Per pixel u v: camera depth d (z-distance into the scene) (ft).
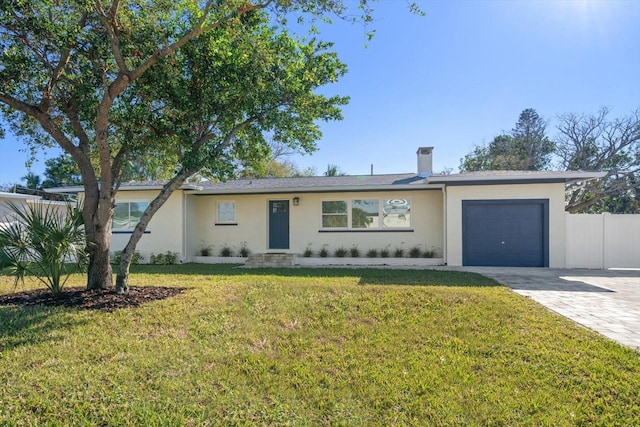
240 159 27.89
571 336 15.52
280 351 14.24
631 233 39.99
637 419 9.55
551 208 40.06
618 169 80.89
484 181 40.63
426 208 45.60
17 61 21.24
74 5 19.70
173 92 22.56
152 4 21.83
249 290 23.86
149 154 28.27
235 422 9.52
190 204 49.26
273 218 50.11
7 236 20.85
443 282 28.63
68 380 11.65
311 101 25.09
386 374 12.21
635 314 19.33
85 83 21.76
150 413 9.90
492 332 16.11
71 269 23.29
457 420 9.59
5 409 10.10
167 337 15.56
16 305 19.85
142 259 47.62
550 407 10.16
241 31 21.57
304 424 9.43
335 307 19.79
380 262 45.21
